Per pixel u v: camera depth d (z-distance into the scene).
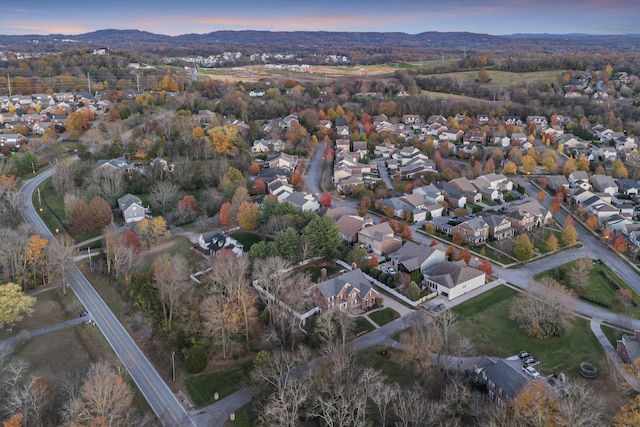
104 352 73.38
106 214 113.19
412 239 111.88
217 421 60.78
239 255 94.81
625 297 85.69
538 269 99.12
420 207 125.25
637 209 131.88
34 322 80.94
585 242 113.25
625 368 62.75
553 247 106.62
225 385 67.12
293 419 55.28
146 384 67.12
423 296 86.62
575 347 74.06
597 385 65.38
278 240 93.50
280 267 80.81
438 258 97.56
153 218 108.50
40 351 73.38
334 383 60.69
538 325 76.44
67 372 67.19
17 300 76.88
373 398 56.47
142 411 62.00
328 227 97.50
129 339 76.69
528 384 57.19
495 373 63.38
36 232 109.00
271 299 79.00
